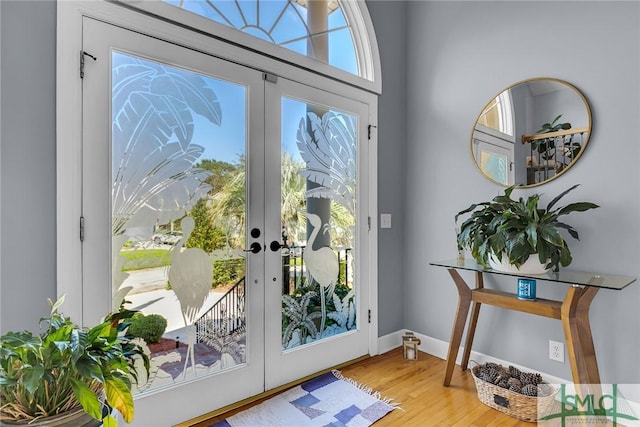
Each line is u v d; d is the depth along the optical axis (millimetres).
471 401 1947
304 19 2318
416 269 2742
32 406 850
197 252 1789
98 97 1501
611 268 1811
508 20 2221
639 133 1727
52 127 1407
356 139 2502
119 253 1562
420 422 1753
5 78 1317
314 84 2258
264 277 2027
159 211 1672
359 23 2588
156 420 1641
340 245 2410
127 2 1565
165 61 1678
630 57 1756
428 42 2680
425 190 2686
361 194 2521
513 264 1763
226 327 1890
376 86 2602
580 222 1921
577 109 1929
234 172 1918
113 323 1062
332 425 1732
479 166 2350
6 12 1320
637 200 1732
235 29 1911
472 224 1924
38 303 1380
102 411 962
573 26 1947
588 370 1608
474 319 2238
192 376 1768
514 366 2174
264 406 1895
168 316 1696
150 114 1647
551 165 2027
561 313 1641
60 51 1415
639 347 1726
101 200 1510
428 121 2672
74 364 833
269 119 2051
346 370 2334
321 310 2309
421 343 2701
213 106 1846
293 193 2168
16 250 1339
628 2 1761
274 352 2066
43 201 1390
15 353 852
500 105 2252
